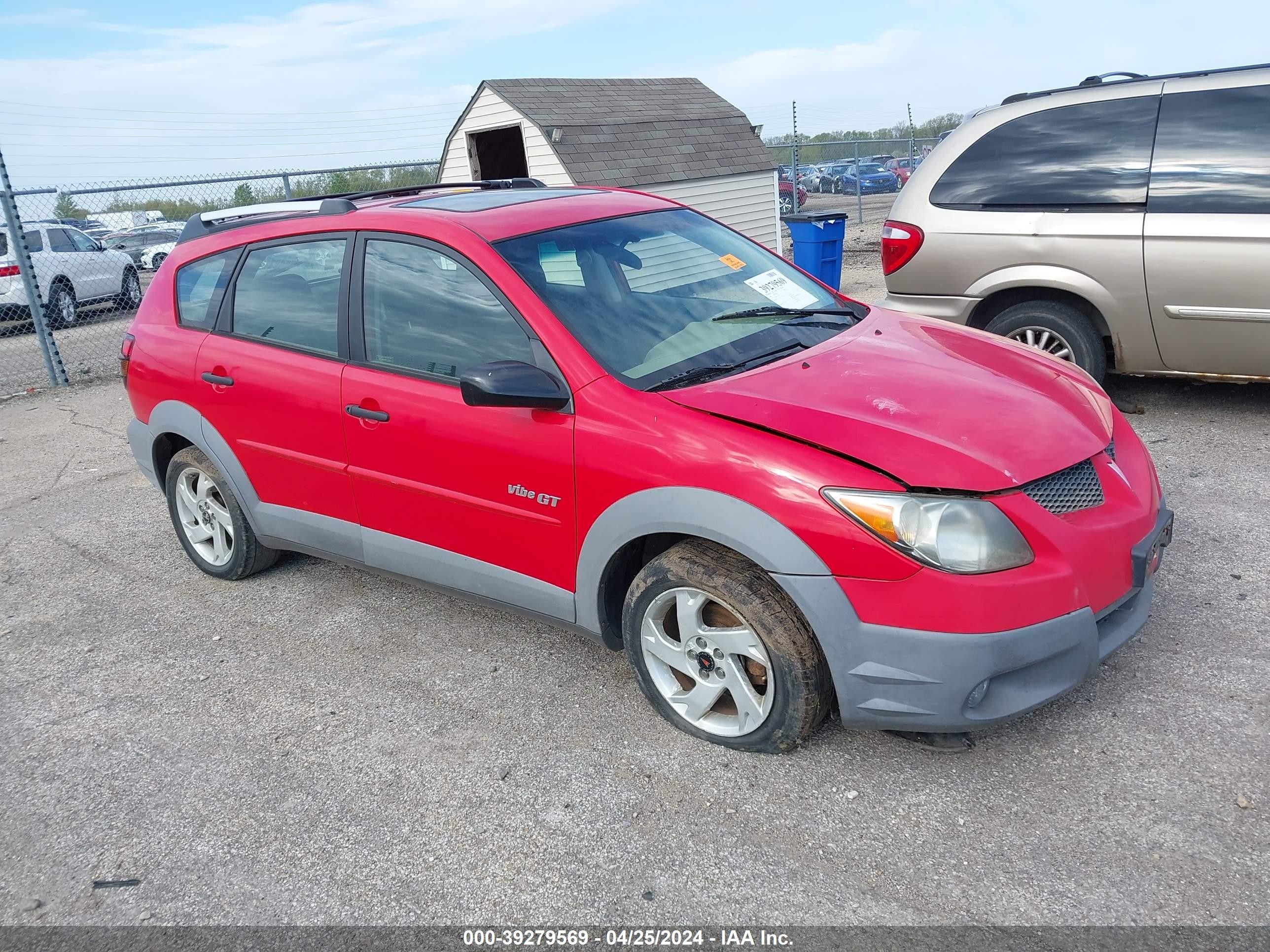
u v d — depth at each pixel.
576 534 3.09
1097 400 3.23
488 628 4.00
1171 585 3.75
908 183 5.97
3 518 5.88
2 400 9.52
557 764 3.06
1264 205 4.80
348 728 3.37
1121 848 2.48
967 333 3.70
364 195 4.32
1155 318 5.16
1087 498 2.79
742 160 15.38
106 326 14.16
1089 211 5.25
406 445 3.45
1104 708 3.05
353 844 2.78
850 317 3.74
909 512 2.52
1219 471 4.77
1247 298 4.88
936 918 2.33
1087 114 5.31
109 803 3.07
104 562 5.07
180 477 4.55
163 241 22.27
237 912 2.57
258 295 4.03
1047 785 2.74
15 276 13.23
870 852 2.56
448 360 3.36
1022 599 2.52
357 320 3.63
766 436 2.71
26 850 2.89
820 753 2.97
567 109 14.65
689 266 3.66
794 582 2.62
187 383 4.23
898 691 2.61
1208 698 3.04
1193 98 5.04
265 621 4.23
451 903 2.53
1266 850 2.42
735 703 2.98
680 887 2.51
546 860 2.65
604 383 2.99
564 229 3.55
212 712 3.55
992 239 5.52
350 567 4.20
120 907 2.62
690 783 2.90
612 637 3.23
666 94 16.62
